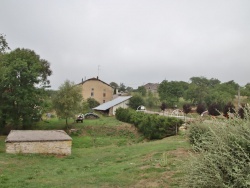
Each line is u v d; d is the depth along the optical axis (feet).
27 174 46.32
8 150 71.05
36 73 124.77
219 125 20.10
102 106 209.67
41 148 73.36
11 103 120.67
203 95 190.90
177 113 138.82
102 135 120.37
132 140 109.60
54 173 47.01
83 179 36.50
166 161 39.04
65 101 123.95
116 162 53.11
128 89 399.44
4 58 130.93
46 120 146.82
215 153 17.78
